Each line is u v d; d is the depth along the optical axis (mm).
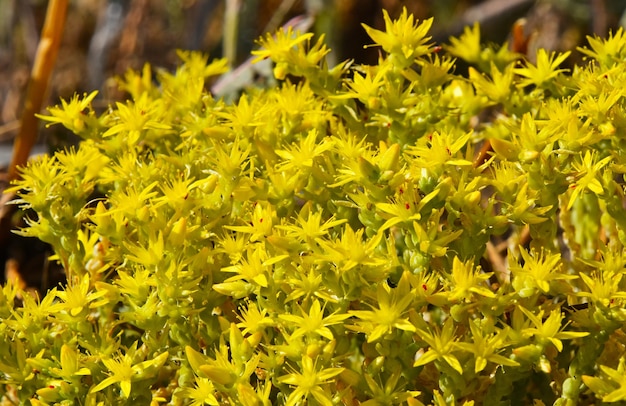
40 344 389
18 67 853
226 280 382
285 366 381
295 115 413
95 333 390
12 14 848
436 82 413
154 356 385
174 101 435
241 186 394
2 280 494
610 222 418
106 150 421
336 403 371
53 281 483
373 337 365
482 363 365
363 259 369
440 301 372
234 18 596
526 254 375
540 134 384
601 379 371
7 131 608
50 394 378
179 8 818
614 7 718
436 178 377
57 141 511
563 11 740
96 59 757
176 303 382
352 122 421
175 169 413
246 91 489
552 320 368
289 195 394
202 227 390
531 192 386
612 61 414
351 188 389
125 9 773
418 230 372
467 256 383
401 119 408
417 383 395
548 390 395
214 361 372
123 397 382
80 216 407
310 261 371
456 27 768
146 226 390
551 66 420
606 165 395
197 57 467
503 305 374
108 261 427
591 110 390
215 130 408
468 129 439
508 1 774
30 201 405
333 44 654
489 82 429
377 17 752
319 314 369
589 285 373
